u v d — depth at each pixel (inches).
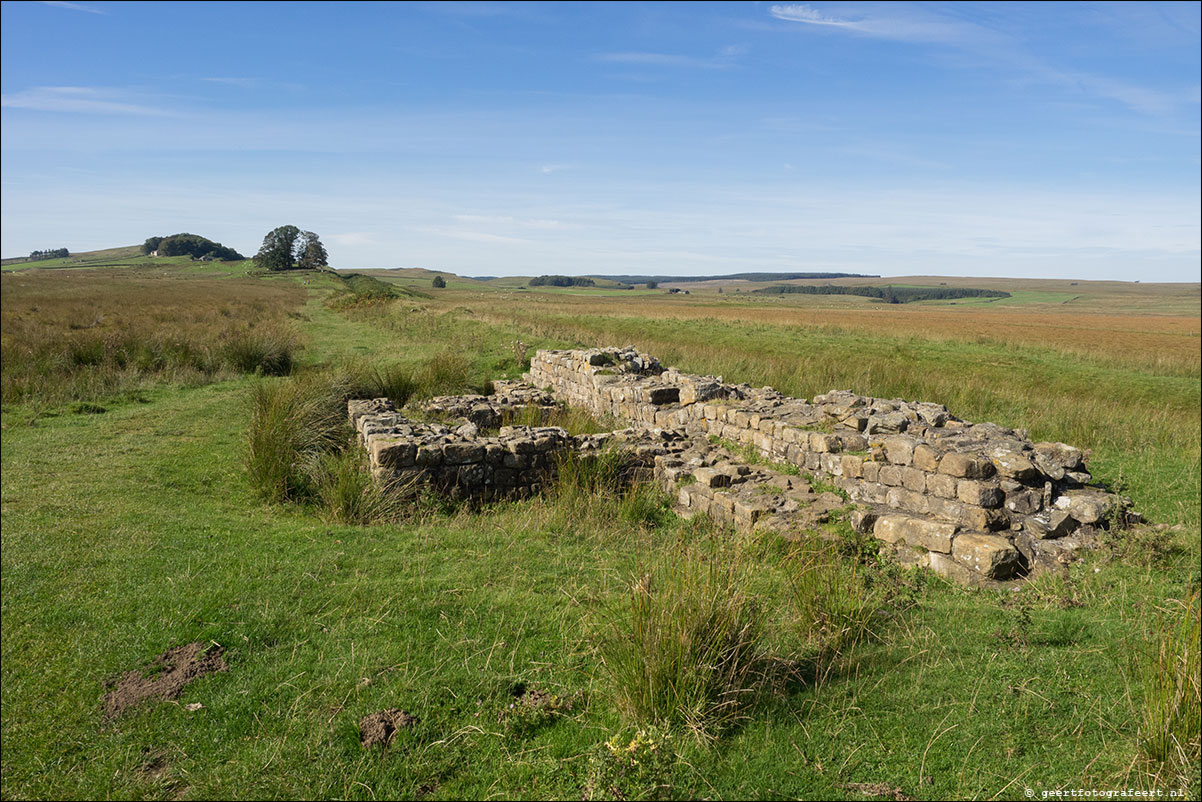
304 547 267.7
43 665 193.2
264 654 190.7
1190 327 2301.9
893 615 202.4
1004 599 223.3
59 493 354.9
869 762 140.5
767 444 377.4
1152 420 564.4
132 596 229.5
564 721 155.7
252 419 457.7
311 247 5236.2
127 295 2348.7
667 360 872.3
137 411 585.6
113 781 148.8
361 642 192.2
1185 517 330.6
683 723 149.7
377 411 458.0
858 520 281.1
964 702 157.8
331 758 147.2
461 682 170.6
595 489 344.8
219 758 152.8
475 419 523.2
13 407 587.8
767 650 173.6
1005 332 1724.9
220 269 5054.1
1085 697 157.5
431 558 254.2
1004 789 131.5
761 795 132.0
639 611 164.6
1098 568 239.3
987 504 263.6
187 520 311.9
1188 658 139.9
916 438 304.8
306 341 1106.1
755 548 260.5
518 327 1266.0
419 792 137.9
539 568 244.2
